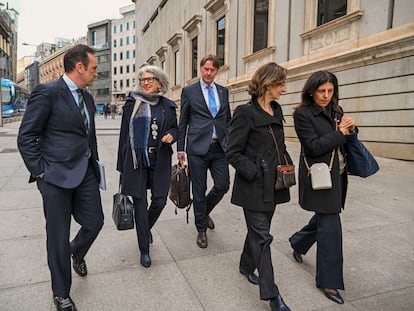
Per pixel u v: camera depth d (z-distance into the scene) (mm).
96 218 2457
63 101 2186
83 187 2400
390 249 3287
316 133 2410
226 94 3619
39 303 2387
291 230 3812
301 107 2502
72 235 3656
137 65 43688
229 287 2623
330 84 2400
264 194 2328
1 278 2715
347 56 9172
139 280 2717
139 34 42094
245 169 2312
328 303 2422
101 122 30266
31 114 2094
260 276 2295
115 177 6598
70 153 2223
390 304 2406
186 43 23438
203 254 3207
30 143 2090
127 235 3650
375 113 8594
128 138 2957
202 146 3391
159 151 2988
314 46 10695
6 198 5062
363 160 2473
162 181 3053
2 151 9742
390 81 8156
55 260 2225
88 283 2664
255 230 2375
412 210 4453
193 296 2498
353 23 9172
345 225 3928
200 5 20406
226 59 16578
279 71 2322
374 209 4504
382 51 8242
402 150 7980
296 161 8281
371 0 8641
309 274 2832
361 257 3123
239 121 2355
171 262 3035
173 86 27016
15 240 3480
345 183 2592
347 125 2404
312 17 10805
